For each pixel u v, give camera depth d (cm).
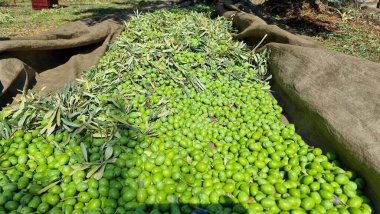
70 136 49
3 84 63
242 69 75
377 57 95
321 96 52
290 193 40
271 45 74
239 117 60
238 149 50
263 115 60
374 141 40
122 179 42
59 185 41
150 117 56
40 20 150
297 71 61
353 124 44
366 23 138
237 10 118
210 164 47
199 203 39
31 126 51
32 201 38
